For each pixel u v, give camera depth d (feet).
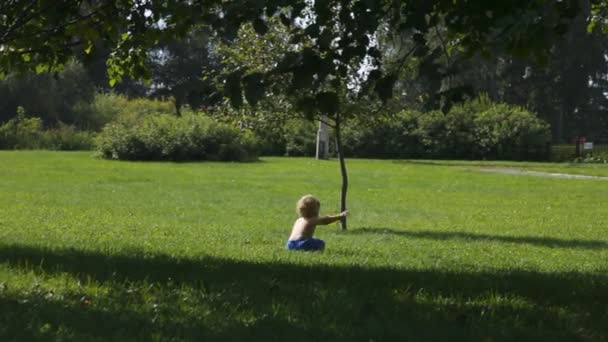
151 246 40.40
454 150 180.65
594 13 37.09
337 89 26.25
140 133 144.46
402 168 135.74
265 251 40.19
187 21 26.76
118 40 32.42
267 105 53.93
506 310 23.54
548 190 95.61
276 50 51.65
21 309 21.45
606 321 22.61
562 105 224.53
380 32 26.11
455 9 24.06
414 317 21.93
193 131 146.00
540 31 21.67
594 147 185.16
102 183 92.48
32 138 183.21
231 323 20.38
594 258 42.70
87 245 39.55
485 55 24.88
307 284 27.07
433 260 38.88
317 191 88.43
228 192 84.64
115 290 24.97
